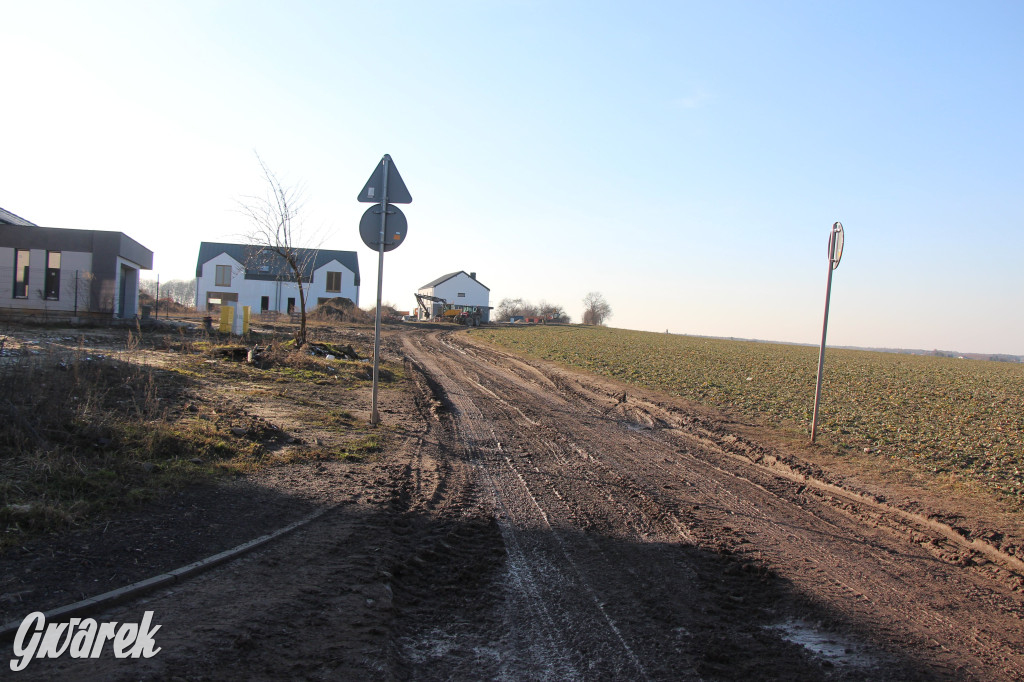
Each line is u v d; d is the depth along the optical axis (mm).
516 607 4488
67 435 6496
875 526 7062
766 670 3779
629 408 15516
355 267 70188
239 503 5914
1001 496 7980
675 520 6848
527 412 14688
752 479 9102
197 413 9242
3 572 3877
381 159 11023
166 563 4352
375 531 5625
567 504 7285
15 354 11641
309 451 8359
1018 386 23156
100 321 23969
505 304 124062
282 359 17359
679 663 3801
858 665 3916
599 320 113938
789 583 5242
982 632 4516
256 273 65688
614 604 4629
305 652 3459
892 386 20672
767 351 39438
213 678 3086
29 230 25922
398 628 3990
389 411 12859
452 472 8477
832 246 11250
